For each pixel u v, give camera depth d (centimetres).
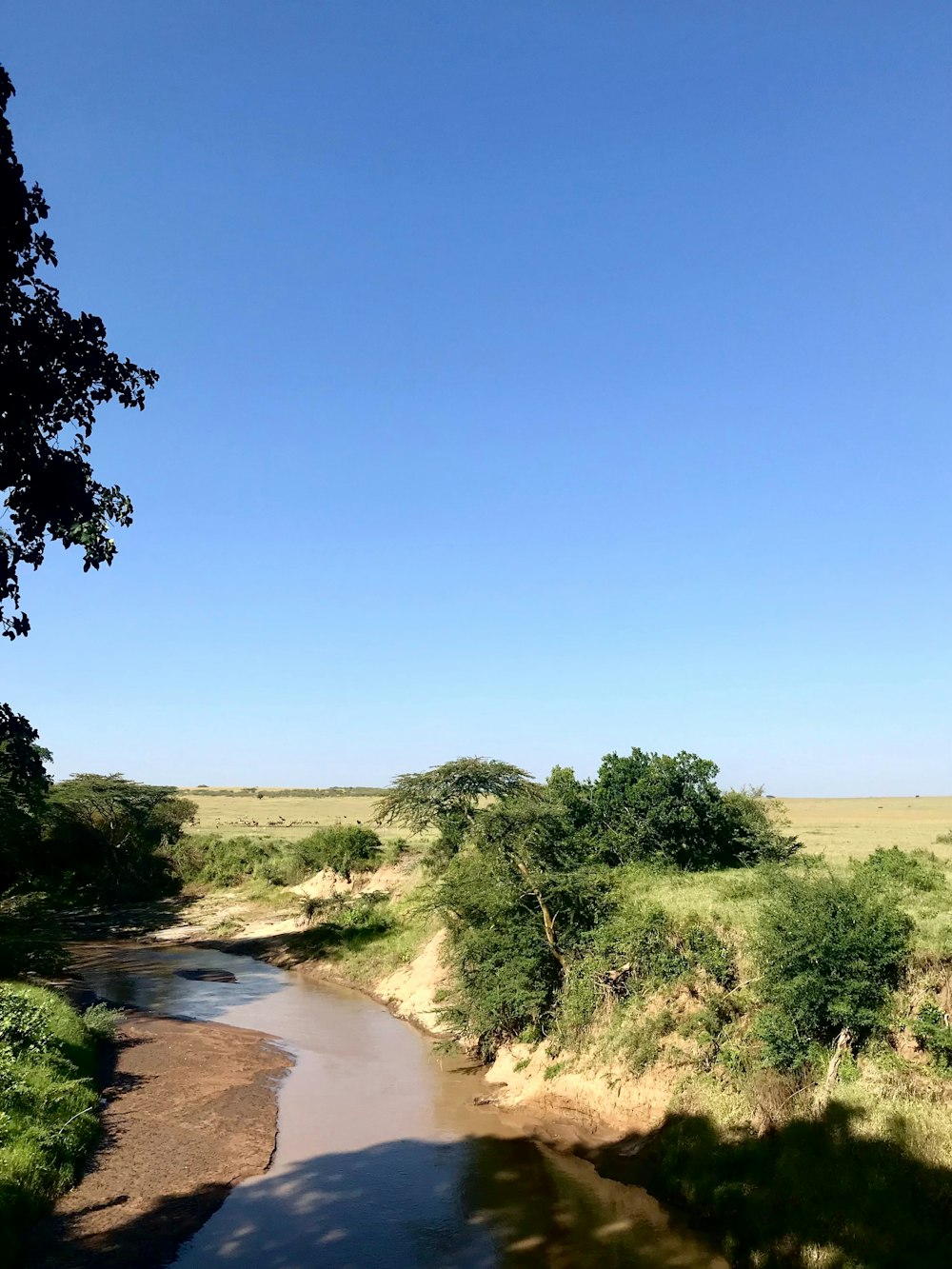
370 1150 2198
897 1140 1670
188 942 5509
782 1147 1805
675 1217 1844
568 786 3756
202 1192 1938
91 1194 1878
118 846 7188
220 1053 2986
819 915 2016
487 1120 2395
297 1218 1842
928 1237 1484
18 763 1136
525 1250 1717
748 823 3781
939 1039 1838
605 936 2545
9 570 1035
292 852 6850
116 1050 2922
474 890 2766
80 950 5175
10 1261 1563
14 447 983
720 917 2381
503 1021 2752
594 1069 2361
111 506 1055
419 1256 1691
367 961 4359
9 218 911
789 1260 1580
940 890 2591
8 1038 2314
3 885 5703
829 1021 1989
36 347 960
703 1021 2192
